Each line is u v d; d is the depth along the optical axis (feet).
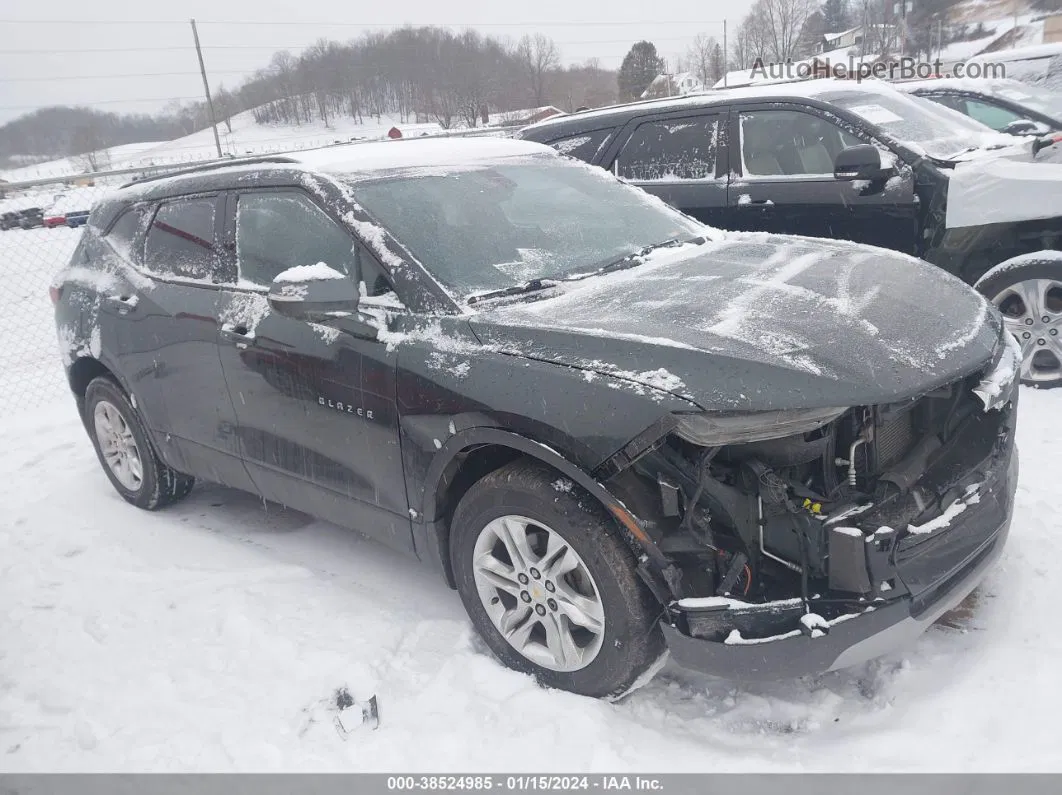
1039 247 16.12
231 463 12.52
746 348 7.91
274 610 11.37
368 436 10.05
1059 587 9.80
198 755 8.86
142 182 14.88
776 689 9.02
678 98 20.04
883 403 7.51
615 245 11.66
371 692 9.53
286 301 9.42
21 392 25.45
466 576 9.58
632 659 8.36
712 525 8.27
